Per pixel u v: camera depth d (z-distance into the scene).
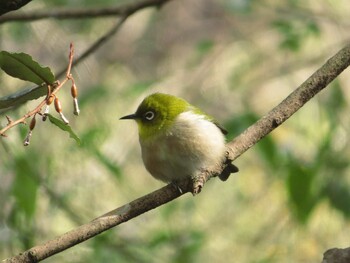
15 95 5.21
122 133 14.45
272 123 6.68
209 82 16.55
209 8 18.53
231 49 17.16
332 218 13.98
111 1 13.45
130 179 14.88
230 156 6.77
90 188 13.26
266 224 14.73
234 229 14.92
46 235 11.62
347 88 16.95
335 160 10.77
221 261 14.31
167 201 6.12
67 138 12.52
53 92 5.01
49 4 13.22
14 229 10.39
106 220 5.79
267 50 16.78
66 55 14.46
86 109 13.56
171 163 8.45
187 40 18.22
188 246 11.56
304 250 14.05
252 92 16.61
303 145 14.00
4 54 5.00
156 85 15.51
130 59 17.59
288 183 10.28
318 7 16.58
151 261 11.55
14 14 9.79
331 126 11.91
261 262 13.63
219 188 15.65
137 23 18.23
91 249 11.22
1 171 10.94
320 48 16.58
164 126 8.45
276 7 15.00
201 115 8.61
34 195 9.98
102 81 16.19
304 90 6.56
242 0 13.30
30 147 11.59
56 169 12.27
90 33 15.31
